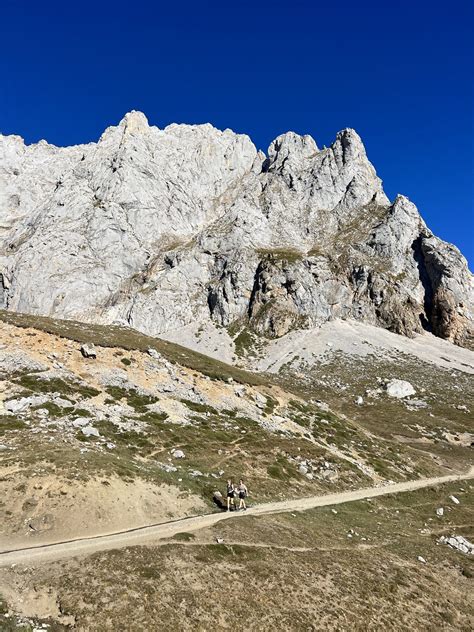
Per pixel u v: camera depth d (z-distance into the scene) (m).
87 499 33.50
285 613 26.42
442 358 187.50
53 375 61.00
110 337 79.31
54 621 21.55
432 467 82.19
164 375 72.69
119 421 56.09
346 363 174.75
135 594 24.28
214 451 56.88
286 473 57.72
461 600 34.81
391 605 30.91
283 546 35.16
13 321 70.19
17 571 24.67
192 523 35.62
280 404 82.62
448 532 53.06
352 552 38.31
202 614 24.31
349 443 77.81
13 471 34.34
